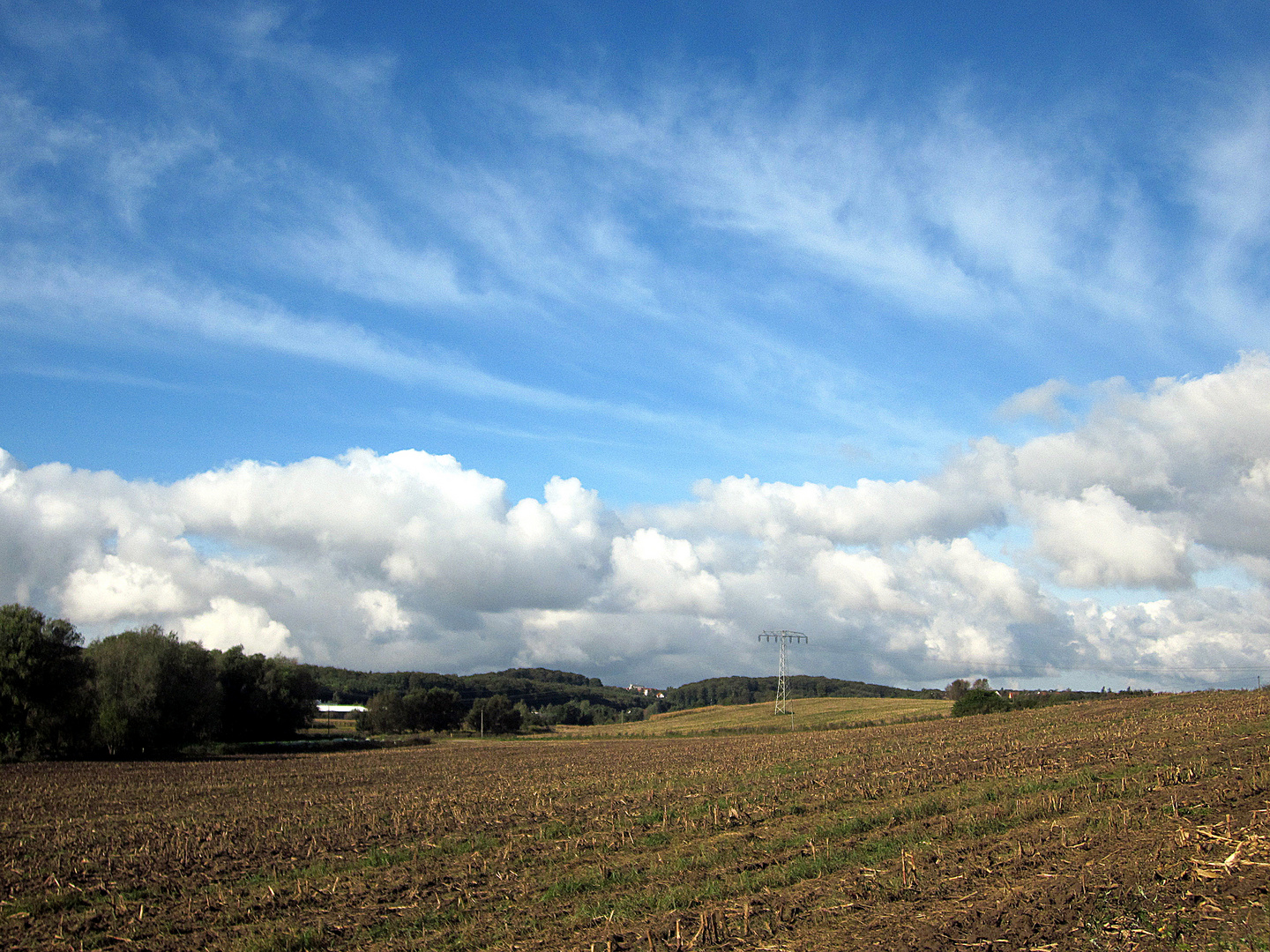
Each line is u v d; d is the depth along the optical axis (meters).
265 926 15.80
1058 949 11.37
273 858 22.25
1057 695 95.44
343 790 42.16
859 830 21.44
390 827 26.61
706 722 131.50
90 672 79.25
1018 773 29.97
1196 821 18.22
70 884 19.48
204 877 20.03
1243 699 63.38
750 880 16.52
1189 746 33.78
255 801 37.09
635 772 44.38
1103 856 15.76
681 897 15.55
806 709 139.88
